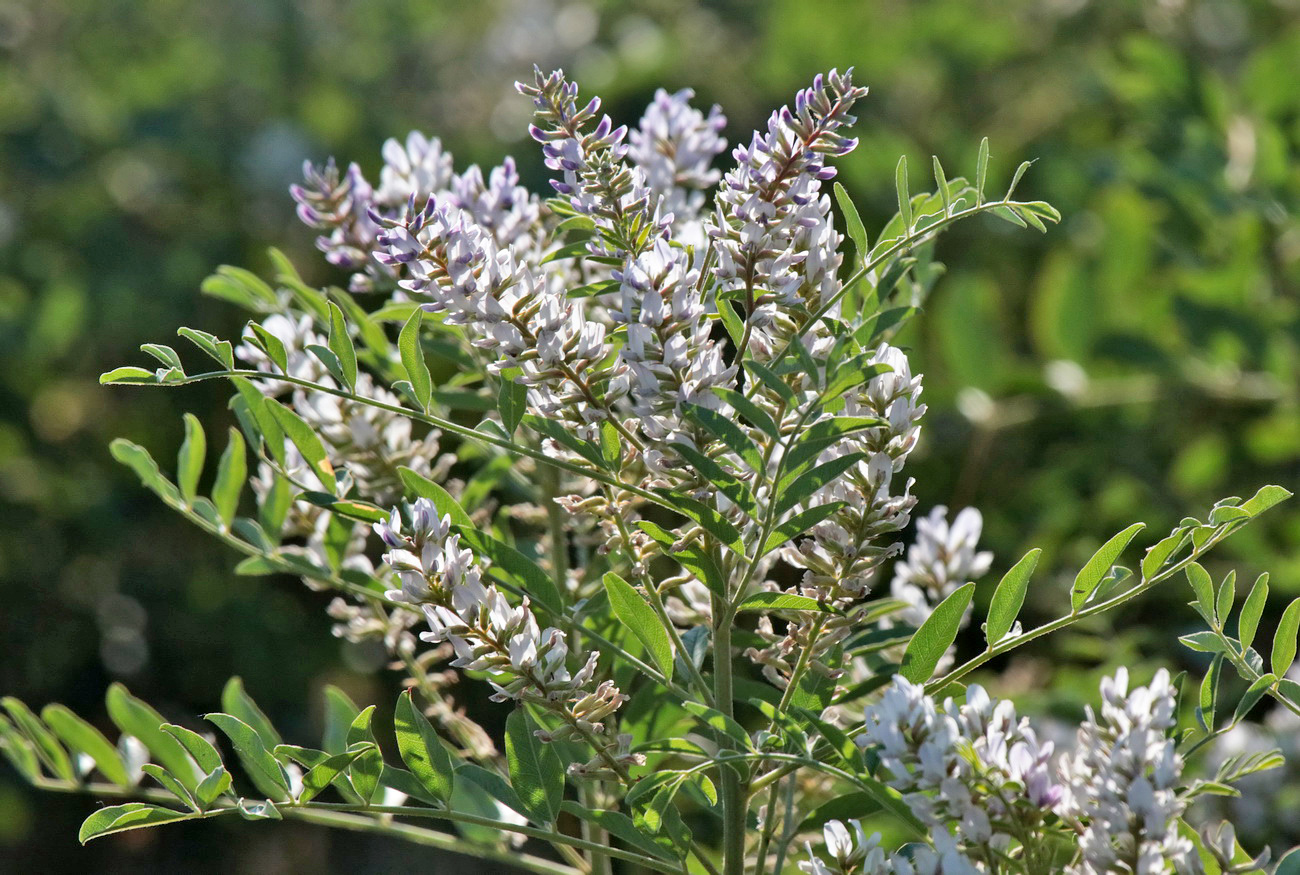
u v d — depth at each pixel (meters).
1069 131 2.13
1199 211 1.55
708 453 0.89
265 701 2.66
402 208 0.98
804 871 0.91
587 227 0.91
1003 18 2.38
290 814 0.96
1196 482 1.54
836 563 0.90
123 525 2.77
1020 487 1.75
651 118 0.98
